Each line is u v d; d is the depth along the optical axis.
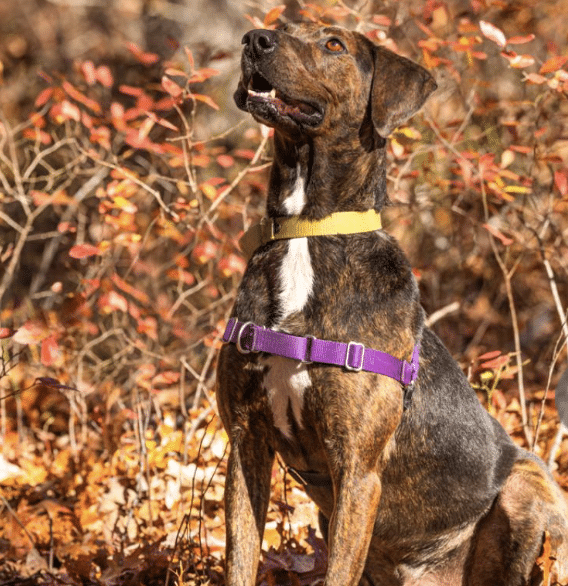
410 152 10.31
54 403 11.48
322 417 6.02
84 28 18.69
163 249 13.43
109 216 9.52
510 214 11.43
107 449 9.28
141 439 8.73
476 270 12.45
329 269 6.17
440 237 13.20
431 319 11.12
